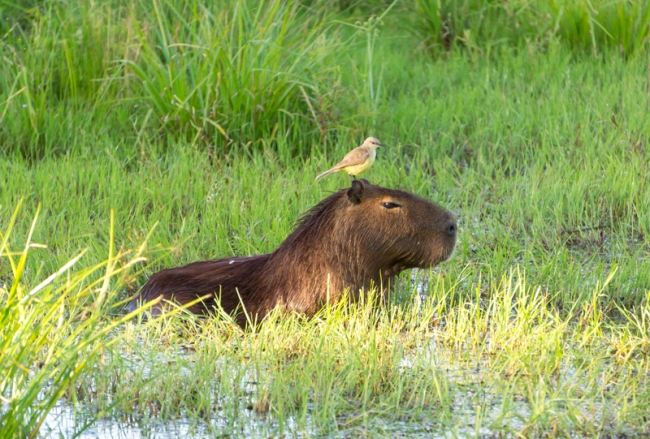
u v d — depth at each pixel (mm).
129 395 16891
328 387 16891
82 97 36000
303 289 21016
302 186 29766
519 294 21609
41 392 17547
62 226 27062
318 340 19469
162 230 26094
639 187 29703
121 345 19672
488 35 45312
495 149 33750
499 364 18891
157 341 19938
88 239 25656
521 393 17656
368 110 35125
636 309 22562
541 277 23859
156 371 18172
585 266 25547
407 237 20656
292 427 16219
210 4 36438
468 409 16984
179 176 30391
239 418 16578
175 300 21391
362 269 20938
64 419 16688
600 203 29094
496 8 45750
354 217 20734
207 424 16438
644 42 42062
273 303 21312
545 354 18609
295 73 35125
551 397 16703
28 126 33688
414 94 38812
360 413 16828
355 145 33906
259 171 31281
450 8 46156
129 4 37938
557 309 22672
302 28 38469
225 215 27906
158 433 16156
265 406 16828
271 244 25484
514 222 28359
